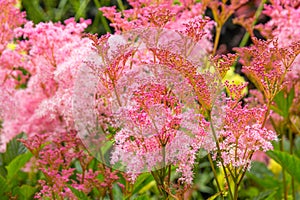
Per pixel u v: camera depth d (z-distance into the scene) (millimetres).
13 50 1145
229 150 833
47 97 1132
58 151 951
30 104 1145
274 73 851
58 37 1072
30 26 1097
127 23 990
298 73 1108
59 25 1116
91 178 938
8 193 1065
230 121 817
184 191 829
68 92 998
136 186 980
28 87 1126
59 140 991
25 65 1133
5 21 1093
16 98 1140
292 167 1063
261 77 854
